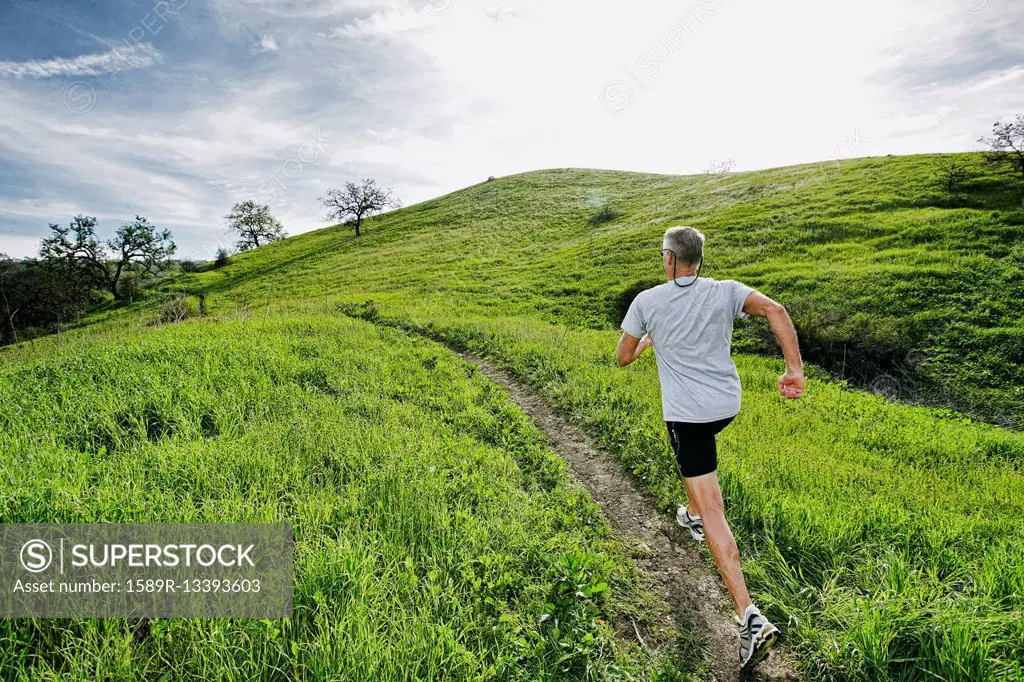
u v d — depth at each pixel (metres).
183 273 54.56
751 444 6.61
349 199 57.16
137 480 4.19
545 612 3.24
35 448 4.73
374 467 4.89
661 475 5.49
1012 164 29.27
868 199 29.31
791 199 33.34
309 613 2.97
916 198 28.08
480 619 3.22
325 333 12.66
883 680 2.82
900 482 5.82
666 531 4.62
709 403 3.25
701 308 3.34
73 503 3.58
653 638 3.37
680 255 3.44
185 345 9.64
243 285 42.75
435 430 6.47
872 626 3.01
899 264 20.25
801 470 5.73
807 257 23.44
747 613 3.00
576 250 34.94
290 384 7.59
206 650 2.63
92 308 47.12
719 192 42.16
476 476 5.01
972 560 3.87
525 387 9.52
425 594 3.22
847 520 4.35
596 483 5.59
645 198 49.00
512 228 46.97
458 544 3.84
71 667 2.47
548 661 2.95
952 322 16.14
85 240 55.59
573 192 57.53
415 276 34.81
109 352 9.09
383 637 2.80
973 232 21.84
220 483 4.30
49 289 47.53
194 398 6.39
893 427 9.10
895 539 4.16
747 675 3.08
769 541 4.11
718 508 3.27
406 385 8.63
